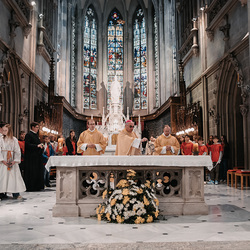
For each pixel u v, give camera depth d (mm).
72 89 32250
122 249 3725
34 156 9914
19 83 15242
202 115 17969
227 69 14570
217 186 11078
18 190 7789
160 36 29969
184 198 6082
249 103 12047
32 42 17781
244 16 12727
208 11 17297
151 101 33625
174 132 21234
